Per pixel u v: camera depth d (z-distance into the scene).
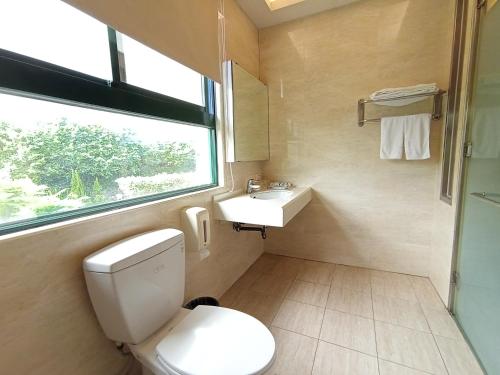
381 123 1.95
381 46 1.98
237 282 2.08
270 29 2.31
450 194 1.67
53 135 0.91
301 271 2.25
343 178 2.25
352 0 1.98
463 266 1.48
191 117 1.58
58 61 0.90
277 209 1.55
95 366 0.97
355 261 2.31
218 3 1.72
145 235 1.08
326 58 2.16
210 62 1.46
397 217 2.12
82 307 0.92
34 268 0.77
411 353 1.32
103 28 1.04
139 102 1.20
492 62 1.18
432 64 1.86
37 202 0.87
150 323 0.97
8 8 0.77
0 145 0.77
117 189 1.18
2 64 0.74
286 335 1.47
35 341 0.78
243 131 2.00
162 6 1.10
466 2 1.51
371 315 1.63
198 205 1.58
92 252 0.94
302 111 2.32
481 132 1.27
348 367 1.24
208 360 0.81
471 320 1.36
